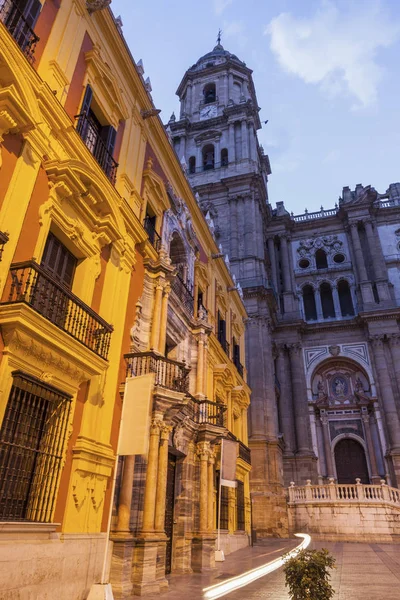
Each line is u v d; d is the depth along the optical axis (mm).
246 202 38469
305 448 33938
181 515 12867
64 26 10398
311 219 45156
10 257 7359
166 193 15320
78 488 8266
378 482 32688
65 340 7797
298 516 25797
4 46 7594
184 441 13570
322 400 36938
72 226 9461
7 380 6914
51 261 9102
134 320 11984
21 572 6379
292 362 37875
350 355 37688
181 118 49656
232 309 24625
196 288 18141
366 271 40688
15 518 6926
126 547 9031
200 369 15797
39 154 8594
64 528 7812
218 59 53375
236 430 21984
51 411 8078
